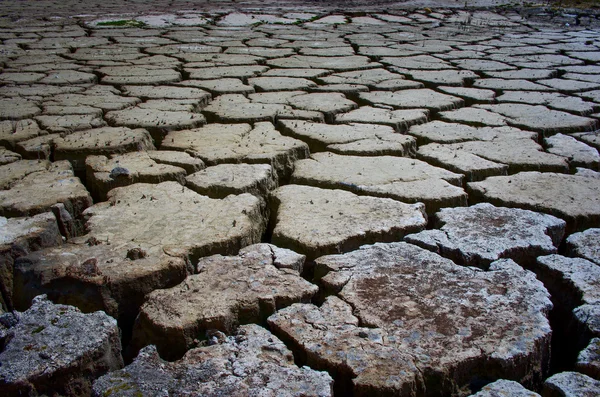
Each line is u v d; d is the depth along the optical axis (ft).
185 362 5.21
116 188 9.12
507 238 7.43
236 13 35.09
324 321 5.75
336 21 32.40
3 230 7.47
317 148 11.64
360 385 4.88
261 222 8.71
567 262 6.89
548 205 8.57
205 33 27.22
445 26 30.94
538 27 31.07
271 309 6.05
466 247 7.17
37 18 32.14
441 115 13.73
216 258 6.89
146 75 17.56
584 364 5.21
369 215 8.15
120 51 22.04
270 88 16.14
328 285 6.42
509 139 11.82
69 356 5.20
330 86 16.38
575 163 10.50
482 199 9.08
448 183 9.42
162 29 28.50
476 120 13.17
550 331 5.60
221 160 10.36
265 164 10.14
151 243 7.21
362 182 9.43
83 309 6.25
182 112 13.47
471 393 5.19
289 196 8.95
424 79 17.21
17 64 19.26
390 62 20.03
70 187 9.06
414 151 11.68
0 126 12.10
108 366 5.48
